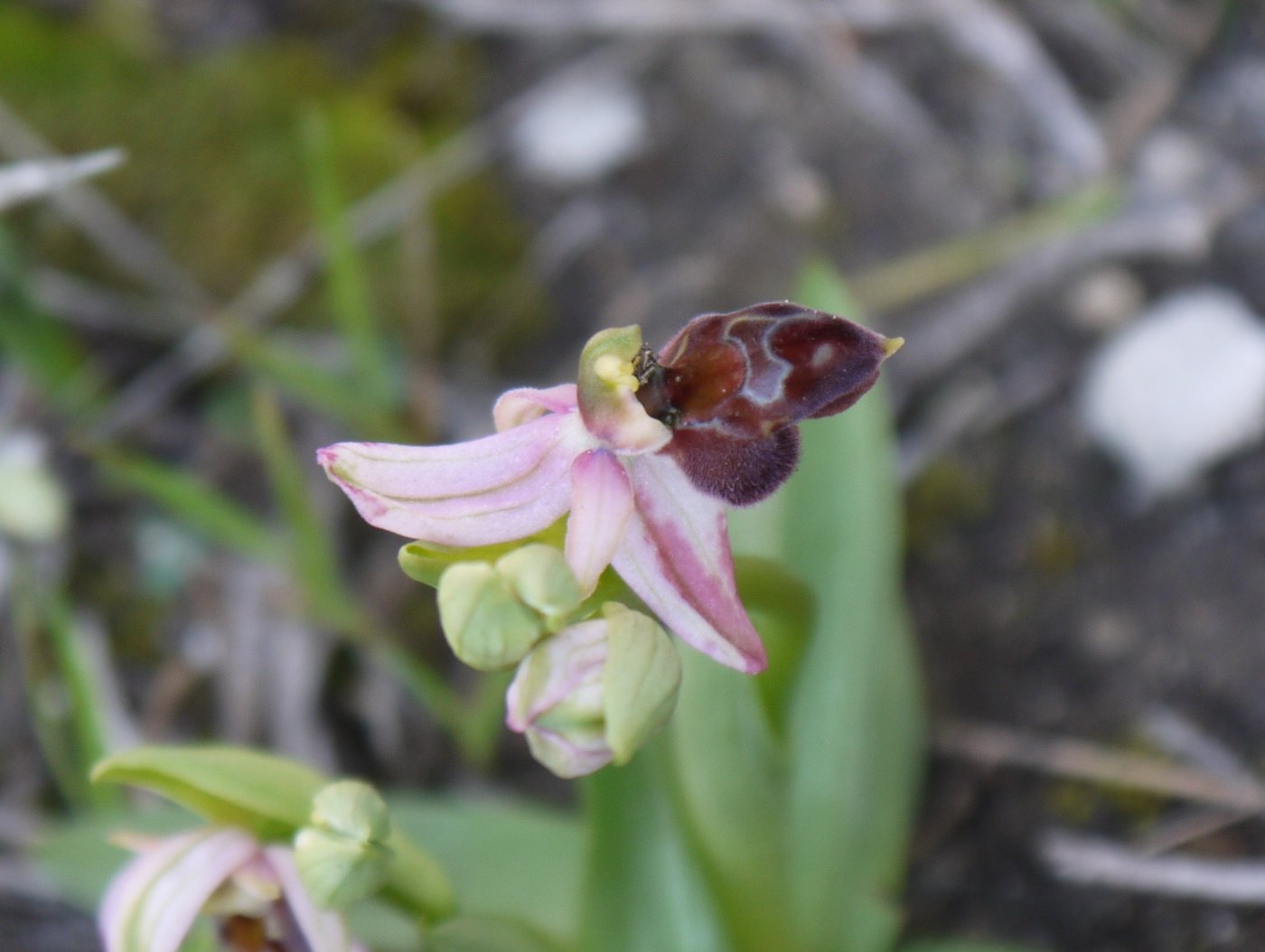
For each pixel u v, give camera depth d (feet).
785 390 0.33
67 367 0.53
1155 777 0.45
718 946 0.37
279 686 0.50
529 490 0.32
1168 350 0.50
